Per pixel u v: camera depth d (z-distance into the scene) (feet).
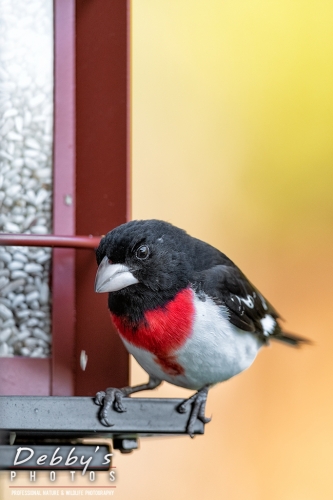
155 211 36.24
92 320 25.02
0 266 25.44
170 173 36.65
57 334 25.11
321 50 38.86
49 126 26.12
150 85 37.22
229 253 37.09
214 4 38.63
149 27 37.99
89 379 24.89
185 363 23.65
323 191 37.70
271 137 37.99
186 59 37.83
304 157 38.06
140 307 23.29
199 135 37.19
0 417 20.44
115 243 23.11
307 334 37.45
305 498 35.06
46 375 25.05
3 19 26.30
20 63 26.23
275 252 37.42
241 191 37.42
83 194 25.71
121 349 25.03
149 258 23.21
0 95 26.05
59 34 26.30
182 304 23.29
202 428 21.80
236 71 38.34
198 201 36.55
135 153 36.50
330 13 39.47
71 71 26.25
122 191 24.75
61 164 25.91
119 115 24.89
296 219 37.68
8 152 25.89
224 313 23.82
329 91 38.68
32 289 25.46
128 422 21.11
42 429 20.57
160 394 34.19
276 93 38.37
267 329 26.18
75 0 26.45
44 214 25.89
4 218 25.75
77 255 25.41
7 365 24.98
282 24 38.81
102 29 25.53
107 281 22.89
